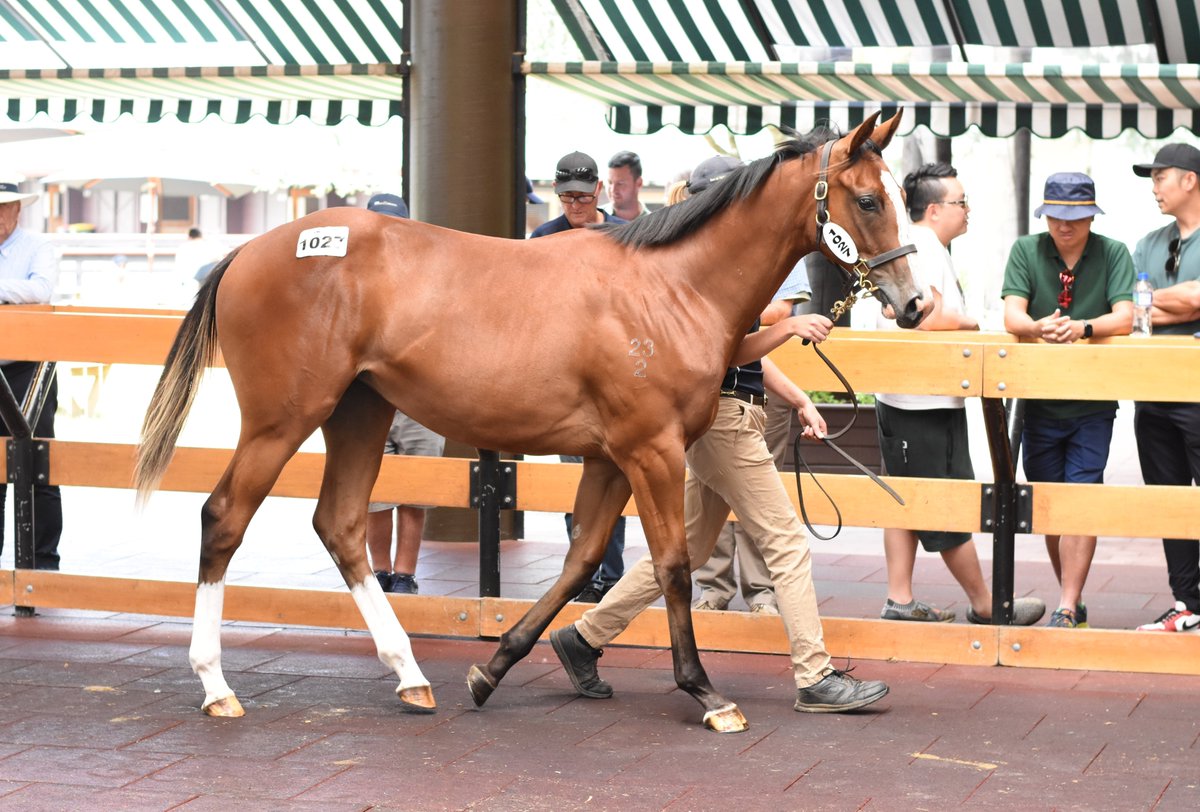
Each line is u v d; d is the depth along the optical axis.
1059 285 9.12
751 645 8.66
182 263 32.53
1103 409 9.11
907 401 9.12
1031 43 12.37
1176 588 9.12
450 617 8.89
